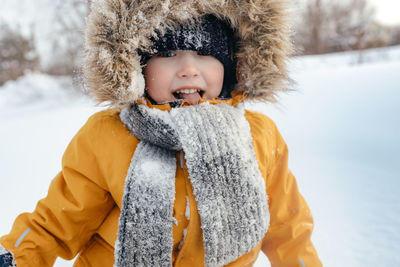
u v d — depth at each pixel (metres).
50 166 3.45
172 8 0.88
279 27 1.01
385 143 3.36
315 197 2.34
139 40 0.88
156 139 0.86
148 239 0.80
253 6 0.98
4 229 2.08
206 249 0.80
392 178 2.55
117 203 0.90
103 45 0.87
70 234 0.92
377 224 1.88
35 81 13.98
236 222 0.83
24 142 4.63
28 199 2.58
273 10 1.00
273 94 1.09
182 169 0.90
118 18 0.86
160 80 0.93
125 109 0.98
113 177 0.89
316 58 17.59
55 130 5.41
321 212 2.10
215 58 0.98
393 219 1.92
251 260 0.94
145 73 0.95
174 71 0.92
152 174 0.83
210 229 0.80
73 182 0.92
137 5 0.87
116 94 0.88
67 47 9.16
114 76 0.86
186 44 0.92
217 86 0.99
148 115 0.86
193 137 0.82
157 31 0.92
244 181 0.85
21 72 17.06
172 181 0.84
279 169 1.08
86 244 1.00
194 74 0.92
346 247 1.67
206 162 0.81
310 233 1.03
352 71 7.73
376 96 5.05
